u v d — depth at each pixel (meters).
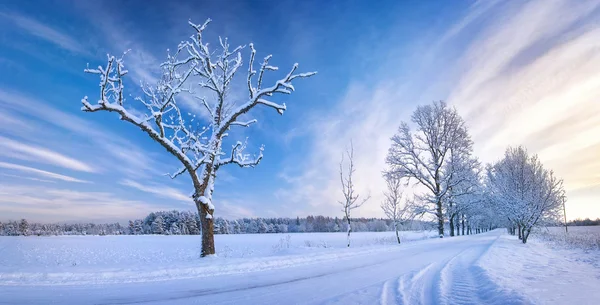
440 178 35.28
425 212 34.94
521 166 26.41
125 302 6.34
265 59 15.89
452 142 35.38
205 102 16.80
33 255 25.61
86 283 7.81
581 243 22.67
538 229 34.38
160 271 9.28
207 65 16.67
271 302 6.40
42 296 6.57
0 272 7.93
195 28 16.06
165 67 15.60
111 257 23.61
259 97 16.03
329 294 7.07
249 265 11.20
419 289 7.41
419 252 16.89
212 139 15.66
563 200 24.19
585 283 7.10
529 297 5.36
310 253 14.78
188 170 14.81
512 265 10.74
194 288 7.72
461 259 13.06
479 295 6.31
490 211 43.66
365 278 9.16
